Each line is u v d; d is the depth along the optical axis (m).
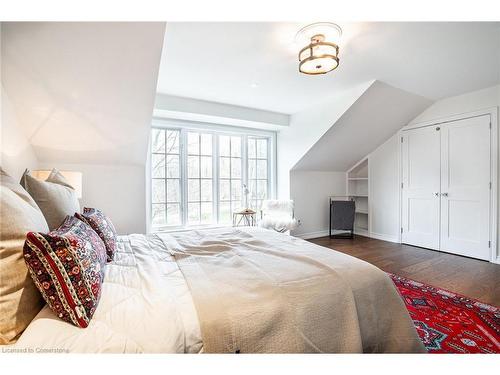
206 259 1.53
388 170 4.45
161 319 0.89
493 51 2.32
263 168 4.88
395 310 1.31
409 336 1.28
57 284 0.86
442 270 2.95
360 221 5.28
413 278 2.71
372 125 3.93
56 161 2.78
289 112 4.29
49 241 0.88
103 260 1.19
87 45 1.76
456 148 3.53
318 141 3.93
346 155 4.61
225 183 4.50
